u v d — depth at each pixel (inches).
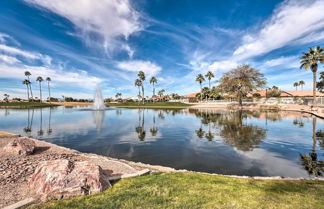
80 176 139.5
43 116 1016.9
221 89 1592.0
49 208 112.3
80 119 852.6
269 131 491.8
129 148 339.0
